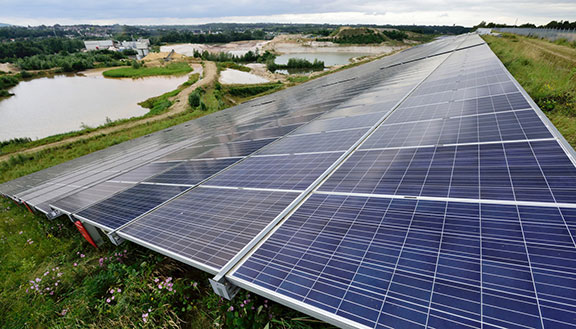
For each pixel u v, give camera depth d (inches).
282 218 207.3
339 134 376.2
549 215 142.3
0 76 4197.8
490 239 139.3
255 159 378.9
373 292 128.7
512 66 937.5
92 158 977.5
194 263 185.9
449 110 335.6
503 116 269.4
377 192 206.5
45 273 307.3
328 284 139.4
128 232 253.1
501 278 119.6
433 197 181.9
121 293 260.4
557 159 179.8
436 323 109.5
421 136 282.5
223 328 213.2
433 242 147.6
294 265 157.9
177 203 294.4
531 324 101.3
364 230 170.7
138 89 3385.8
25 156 1306.6
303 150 354.3
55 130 1937.7
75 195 433.7
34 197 555.2
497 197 164.7
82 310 254.4
